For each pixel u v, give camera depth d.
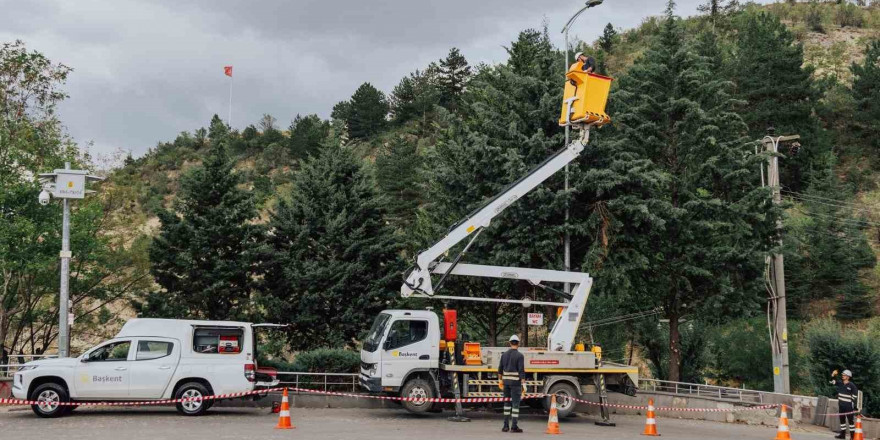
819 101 56.56
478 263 24.27
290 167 93.25
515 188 18.39
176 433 13.81
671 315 26.77
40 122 29.92
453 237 18.08
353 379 21.27
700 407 21.20
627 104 26.89
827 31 99.44
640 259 23.44
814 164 47.97
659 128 26.25
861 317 39.41
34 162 28.72
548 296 24.83
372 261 26.11
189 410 16.81
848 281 40.31
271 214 26.62
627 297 26.06
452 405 19.36
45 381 16.27
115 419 15.87
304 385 21.30
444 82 102.31
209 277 23.53
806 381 30.75
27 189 26.45
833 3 112.12
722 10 104.81
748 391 22.83
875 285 41.66
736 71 52.47
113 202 31.64
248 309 24.53
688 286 25.22
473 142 24.23
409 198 62.72
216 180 25.06
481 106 25.44
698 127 25.81
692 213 25.34
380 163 72.06
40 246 26.73
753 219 25.23
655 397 22.30
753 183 28.33
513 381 15.22
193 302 23.88
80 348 32.50
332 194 26.48
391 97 110.44
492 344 26.55
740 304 25.56
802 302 40.38
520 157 22.67
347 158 27.53
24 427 14.42
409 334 18.17
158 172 97.81
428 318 18.30
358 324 25.06
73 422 15.27
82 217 27.75
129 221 31.58
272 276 25.67
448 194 25.33
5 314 29.00
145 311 23.67
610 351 32.38
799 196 45.91
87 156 31.86
